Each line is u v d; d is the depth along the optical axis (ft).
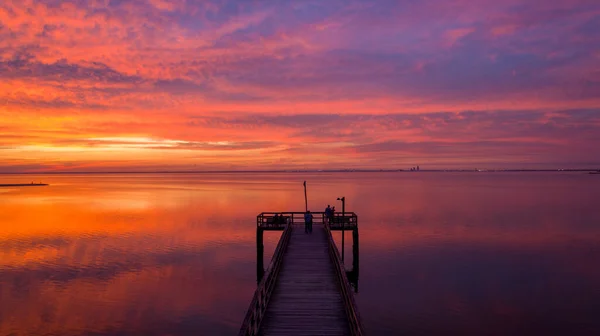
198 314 79.97
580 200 301.02
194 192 431.02
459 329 73.20
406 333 71.92
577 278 100.78
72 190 486.38
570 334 71.31
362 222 189.26
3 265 112.16
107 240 146.41
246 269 110.22
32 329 73.26
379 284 97.19
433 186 558.15
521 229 168.25
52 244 138.92
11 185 654.12
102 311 81.00
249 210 239.09
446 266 111.86
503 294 90.07
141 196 366.43
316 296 52.90
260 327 43.83
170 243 142.10
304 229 98.48
